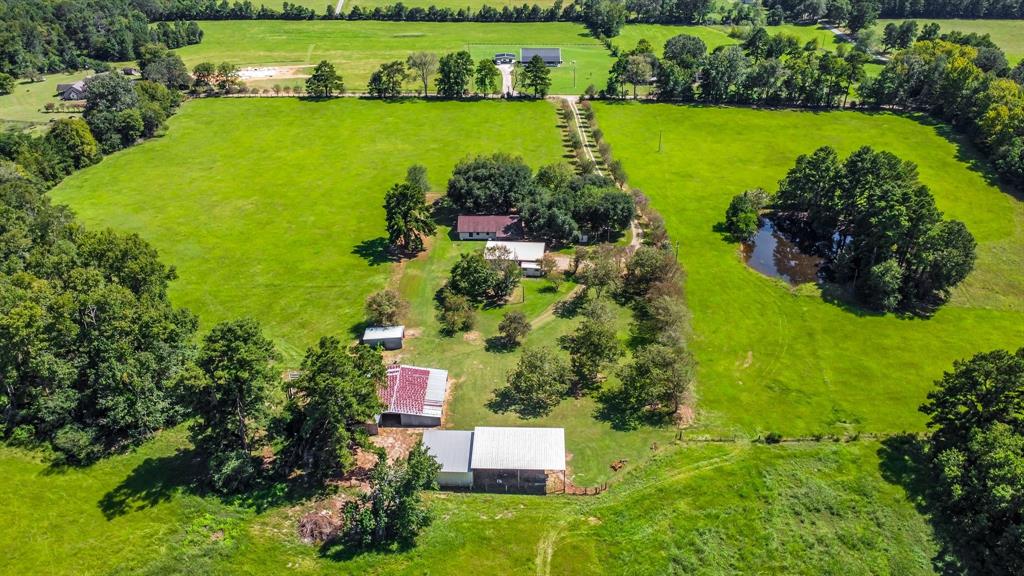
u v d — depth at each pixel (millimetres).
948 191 148375
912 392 90562
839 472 76312
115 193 146375
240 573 62281
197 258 121188
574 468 76688
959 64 185875
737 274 119188
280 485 72250
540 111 198125
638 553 65562
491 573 62906
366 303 102875
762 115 194750
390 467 68562
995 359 75250
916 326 105250
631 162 164500
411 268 119312
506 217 130500
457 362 95062
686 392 89375
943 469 72625
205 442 75500
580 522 69062
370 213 138625
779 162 164750
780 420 84875
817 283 116812
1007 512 65625
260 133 181250
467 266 108188
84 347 80312
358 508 67000
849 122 188250
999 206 142250
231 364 68562
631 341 99500
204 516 67875
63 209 117312
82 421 79250
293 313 106000
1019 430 73625
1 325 74938
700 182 154625
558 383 86188
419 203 122000
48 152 151250
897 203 111500
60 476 72812
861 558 66375
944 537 68312
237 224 133625
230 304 107938
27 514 67688
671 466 76750
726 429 83125
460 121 189875
